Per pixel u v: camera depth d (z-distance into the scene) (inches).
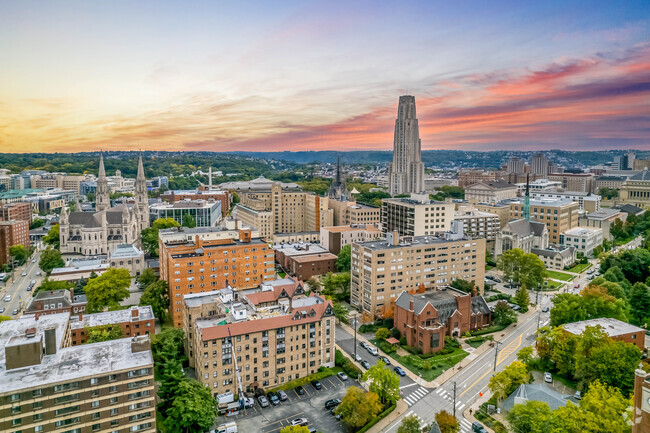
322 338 5767.7
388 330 6668.3
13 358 4114.2
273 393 5280.5
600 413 3836.1
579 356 5039.4
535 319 7386.8
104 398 4062.5
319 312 5757.9
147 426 4229.8
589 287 7003.0
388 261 7381.9
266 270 7736.2
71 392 3946.9
